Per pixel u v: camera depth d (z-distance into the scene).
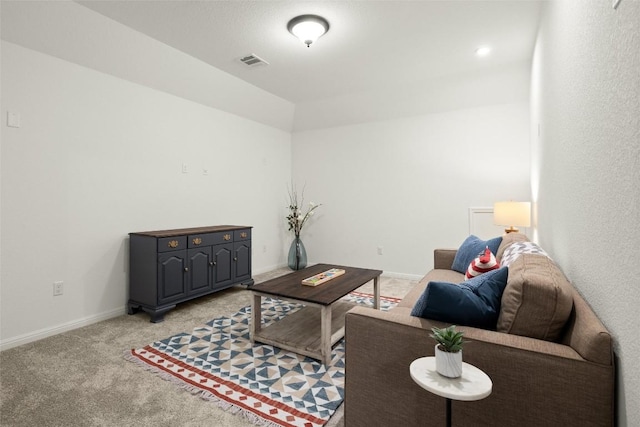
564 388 1.04
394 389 1.35
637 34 0.78
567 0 1.58
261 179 5.04
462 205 4.30
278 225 5.40
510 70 3.62
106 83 3.09
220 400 1.82
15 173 2.51
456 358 1.03
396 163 4.73
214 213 4.25
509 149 4.02
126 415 1.69
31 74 2.58
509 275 1.55
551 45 2.09
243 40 2.99
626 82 0.85
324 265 3.42
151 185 3.50
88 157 2.96
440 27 2.77
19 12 2.34
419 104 4.39
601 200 1.10
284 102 4.84
